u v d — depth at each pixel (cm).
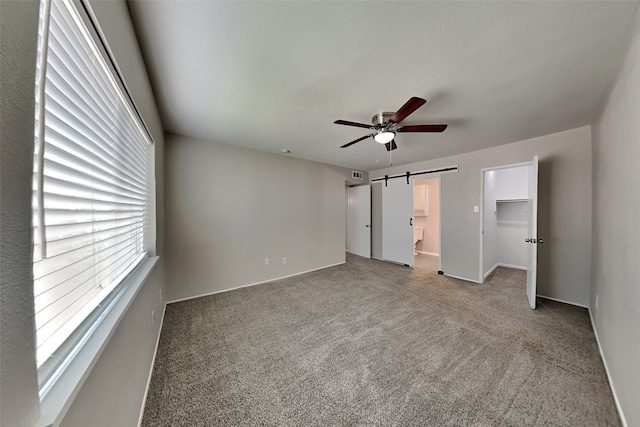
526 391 153
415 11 117
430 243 623
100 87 98
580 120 257
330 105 220
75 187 77
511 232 477
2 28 39
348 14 119
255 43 140
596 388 155
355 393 153
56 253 66
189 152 313
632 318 127
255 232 379
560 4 112
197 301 305
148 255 211
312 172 459
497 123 264
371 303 298
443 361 184
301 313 270
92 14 79
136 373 128
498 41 137
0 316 38
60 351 67
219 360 186
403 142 335
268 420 133
